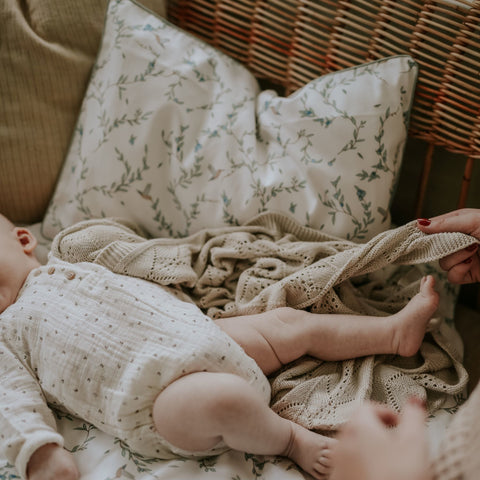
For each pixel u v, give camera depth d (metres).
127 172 1.22
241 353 0.92
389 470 0.54
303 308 1.08
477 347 1.20
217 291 1.12
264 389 0.94
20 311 1.00
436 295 0.99
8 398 0.90
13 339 0.98
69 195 1.29
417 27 1.13
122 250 1.08
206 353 0.87
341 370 1.02
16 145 1.28
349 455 0.58
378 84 1.13
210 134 1.21
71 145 1.30
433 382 0.98
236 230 1.17
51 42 1.28
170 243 1.15
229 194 1.19
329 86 1.17
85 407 0.91
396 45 1.20
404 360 1.05
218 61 1.26
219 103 1.23
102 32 1.30
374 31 1.18
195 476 0.83
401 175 1.38
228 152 1.20
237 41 1.37
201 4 1.43
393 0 1.18
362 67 1.16
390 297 1.14
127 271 1.07
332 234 1.16
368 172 1.14
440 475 0.54
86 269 1.05
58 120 1.30
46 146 1.30
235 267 1.16
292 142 1.18
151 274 1.06
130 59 1.24
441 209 1.37
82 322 0.95
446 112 1.17
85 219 1.26
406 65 1.13
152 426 0.86
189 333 0.91
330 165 1.15
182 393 0.82
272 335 1.00
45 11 1.27
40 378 0.95
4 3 1.27
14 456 0.84
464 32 1.08
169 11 1.44
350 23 1.20
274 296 1.05
